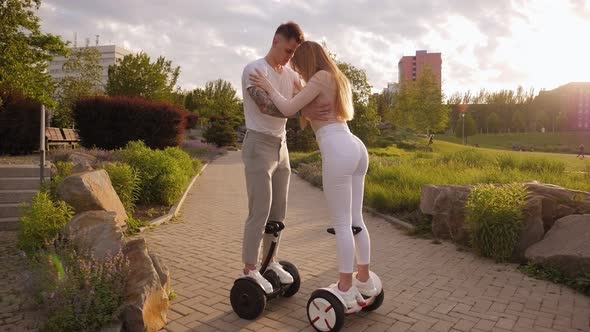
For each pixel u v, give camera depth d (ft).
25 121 37.52
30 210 16.51
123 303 10.06
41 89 49.44
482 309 12.20
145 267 11.35
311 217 26.66
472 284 14.38
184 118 57.72
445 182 30.32
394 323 11.19
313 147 104.42
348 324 11.10
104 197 18.95
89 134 50.47
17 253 15.66
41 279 10.91
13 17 48.98
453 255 18.06
